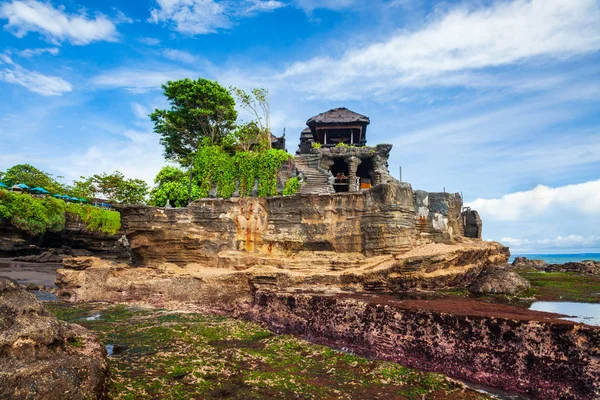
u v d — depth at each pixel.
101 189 63.97
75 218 50.75
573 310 14.45
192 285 22.27
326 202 24.19
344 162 42.78
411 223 23.47
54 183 63.00
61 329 9.00
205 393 9.83
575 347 10.69
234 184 32.03
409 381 11.40
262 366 12.10
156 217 25.94
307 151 53.97
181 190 34.28
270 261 23.44
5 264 40.28
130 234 26.31
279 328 17.38
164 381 10.34
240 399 9.59
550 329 11.22
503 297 17.50
